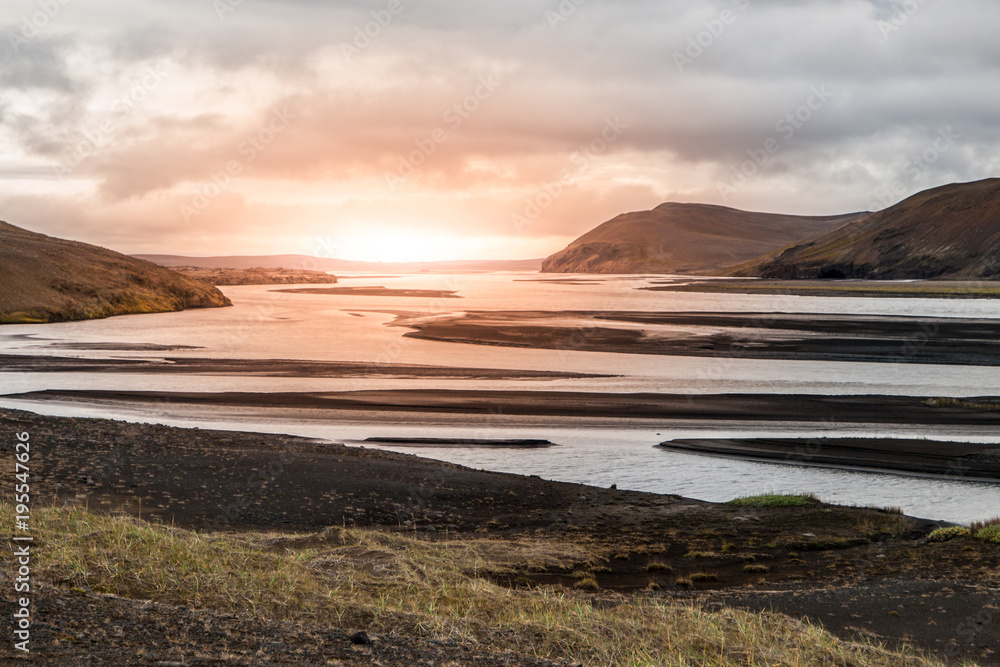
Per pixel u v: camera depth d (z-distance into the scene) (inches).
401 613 374.9
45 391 1667.1
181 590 355.6
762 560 687.1
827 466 1119.0
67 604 297.9
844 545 733.3
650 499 923.4
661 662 349.7
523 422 1429.6
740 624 443.2
